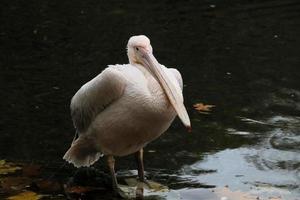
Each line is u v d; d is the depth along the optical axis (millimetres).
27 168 9641
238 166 9609
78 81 12625
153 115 8430
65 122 11102
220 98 11883
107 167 9844
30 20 16250
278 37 14648
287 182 9094
